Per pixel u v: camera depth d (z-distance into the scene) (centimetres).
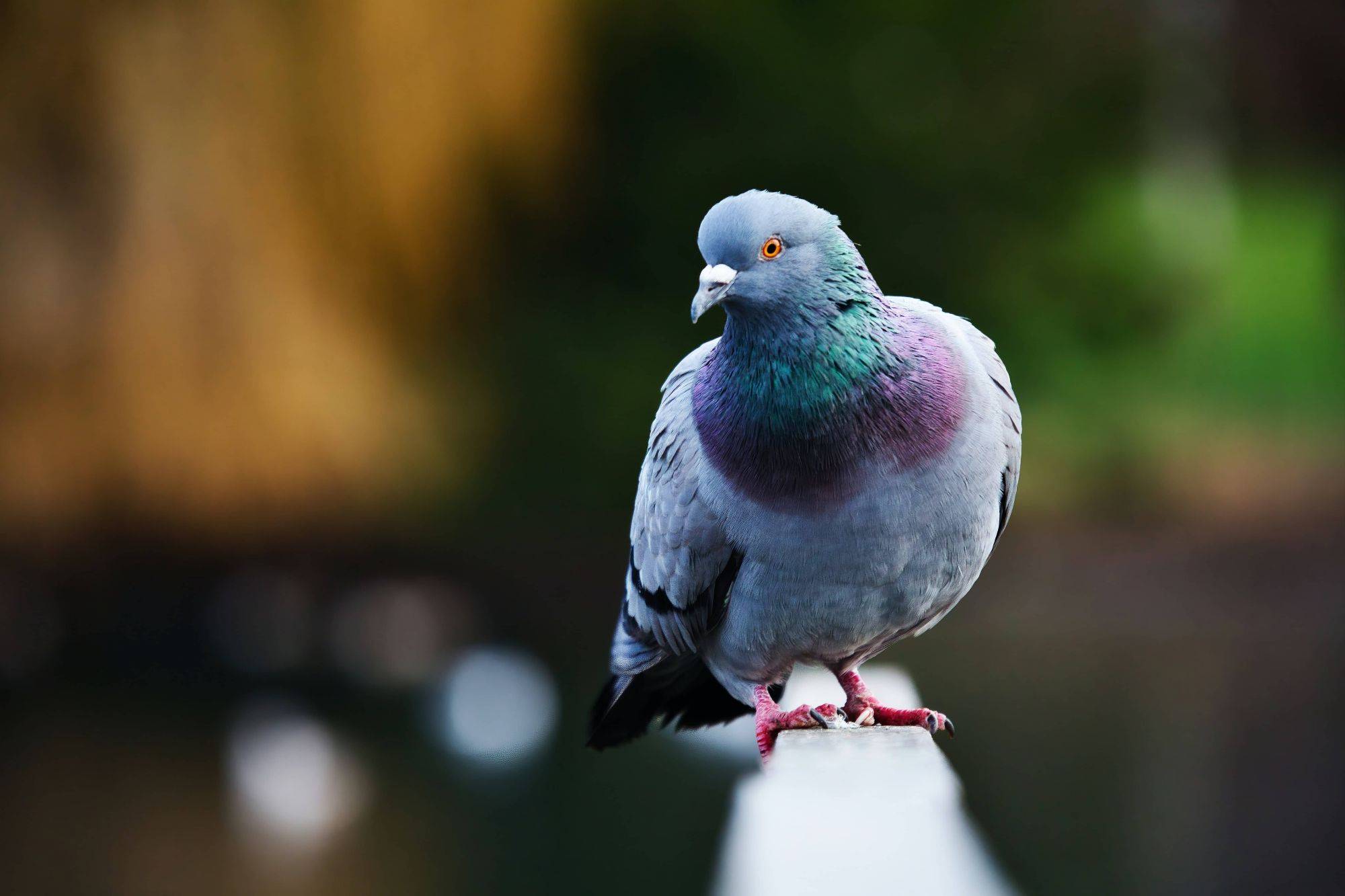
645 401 1956
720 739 1238
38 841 1164
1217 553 2194
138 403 1437
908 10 2098
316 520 1570
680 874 1102
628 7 1914
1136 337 2330
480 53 1591
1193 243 2945
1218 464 2591
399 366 1619
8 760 1297
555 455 1961
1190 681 1619
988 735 1430
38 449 1434
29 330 1417
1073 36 2269
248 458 1470
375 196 1562
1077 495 2377
